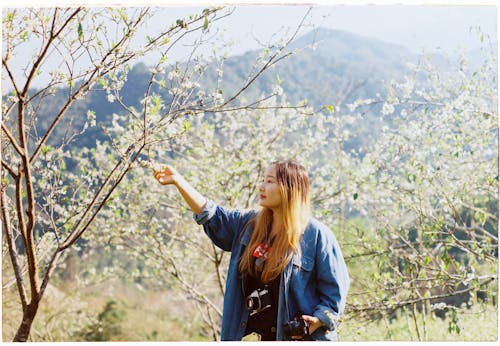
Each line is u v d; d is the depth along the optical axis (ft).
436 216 16.92
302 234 8.56
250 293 8.69
